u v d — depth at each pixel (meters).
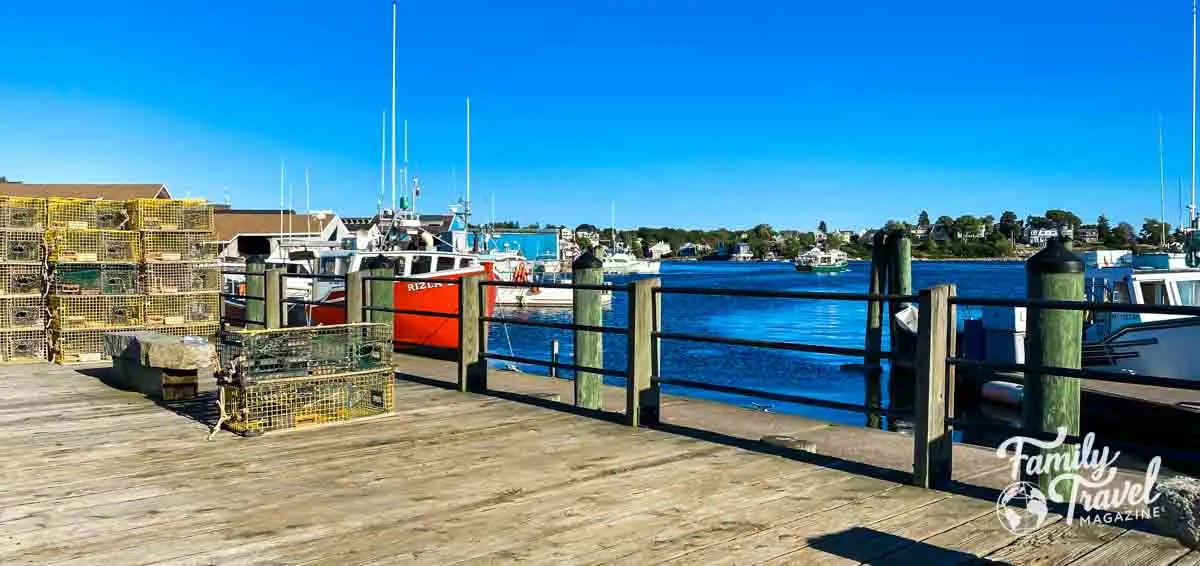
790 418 7.11
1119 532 3.91
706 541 3.81
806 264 122.56
